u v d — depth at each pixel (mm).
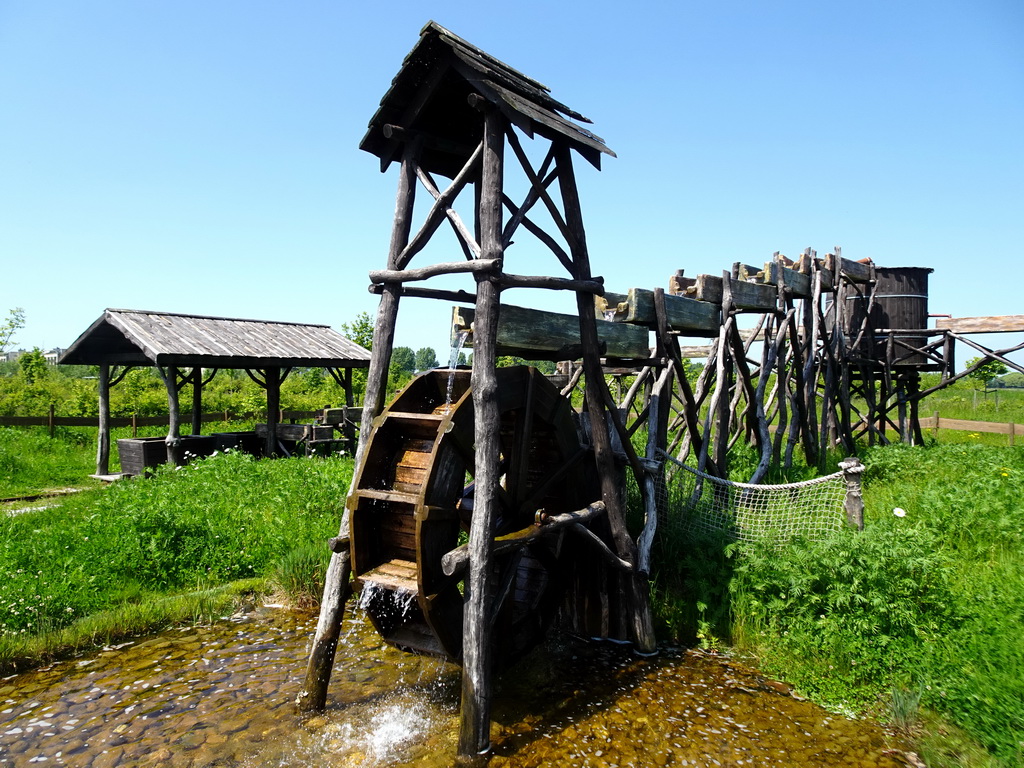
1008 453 10680
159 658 5211
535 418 5586
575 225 5395
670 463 7750
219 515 7684
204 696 4613
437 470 4555
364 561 4746
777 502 6312
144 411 22078
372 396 5043
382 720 4348
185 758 3871
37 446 14828
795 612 5215
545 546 5547
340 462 10953
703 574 5902
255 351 12773
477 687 4008
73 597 5801
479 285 4375
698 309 7566
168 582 6512
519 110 4156
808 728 4195
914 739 4008
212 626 5852
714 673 5031
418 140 5172
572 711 4477
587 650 5586
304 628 5828
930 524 6711
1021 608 4594
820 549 5215
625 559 5562
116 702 4523
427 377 5477
